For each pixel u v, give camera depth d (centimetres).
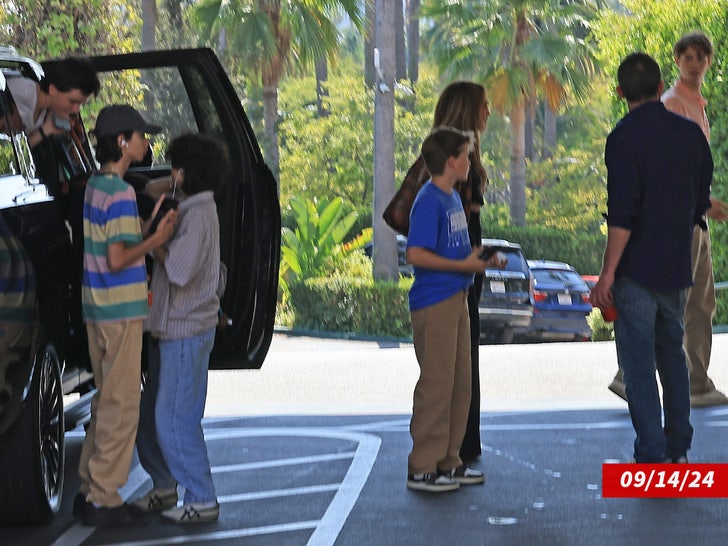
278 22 4894
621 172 941
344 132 5634
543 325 3059
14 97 912
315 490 965
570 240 5328
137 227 838
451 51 5559
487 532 837
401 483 983
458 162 932
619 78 966
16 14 2956
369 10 5569
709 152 980
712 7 2781
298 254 3603
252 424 1273
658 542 807
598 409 1312
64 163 998
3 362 795
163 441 865
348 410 1366
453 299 938
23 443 847
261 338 1044
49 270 880
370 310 3288
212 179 855
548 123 7969
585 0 5819
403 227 975
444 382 942
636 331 954
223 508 917
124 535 851
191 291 858
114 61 1066
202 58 1052
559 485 966
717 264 2812
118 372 848
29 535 857
